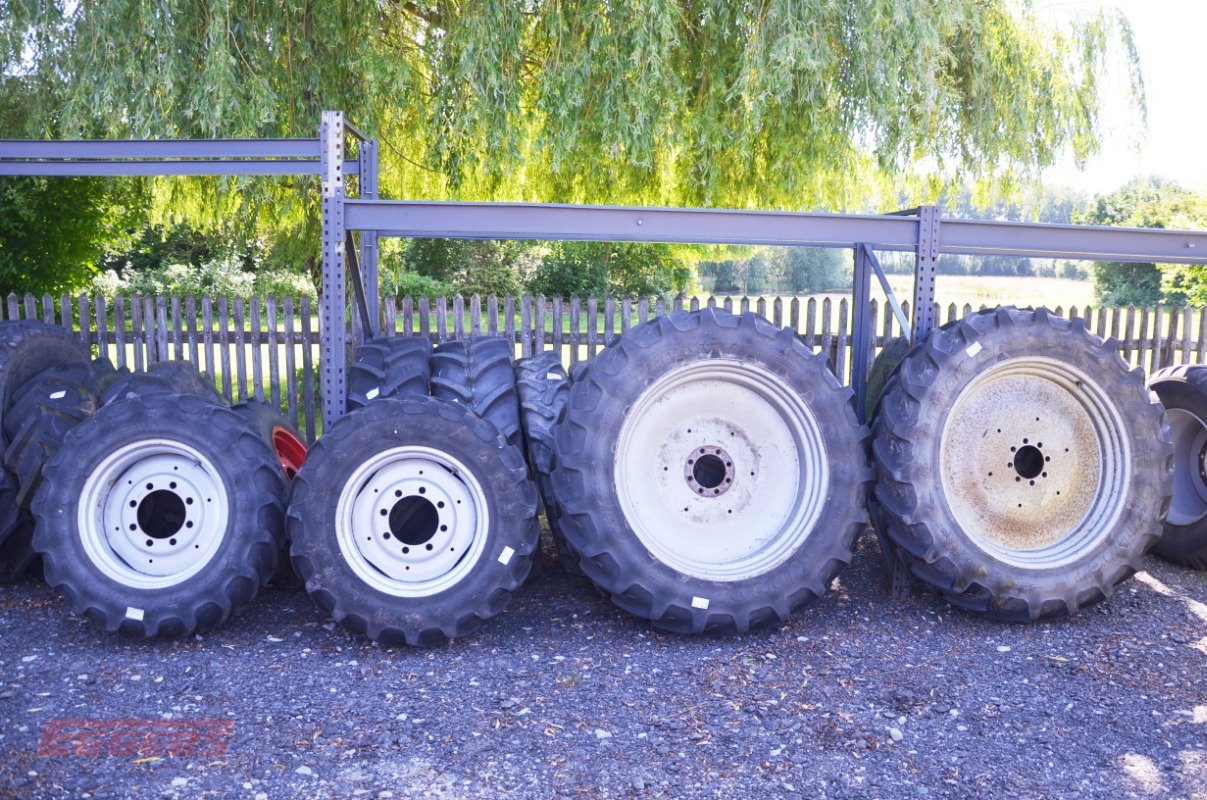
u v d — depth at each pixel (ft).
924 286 14.26
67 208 25.44
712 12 22.15
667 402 12.82
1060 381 13.52
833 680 11.10
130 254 68.74
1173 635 12.73
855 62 22.74
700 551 12.80
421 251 68.28
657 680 11.03
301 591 13.89
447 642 12.11
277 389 21.36
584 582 14.61
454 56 22.22
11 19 20.54
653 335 12.46
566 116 22.27
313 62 23.06
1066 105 26.89
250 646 11.87
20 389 14.58
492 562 11.76
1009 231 14.55
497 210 13.75
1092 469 13.69
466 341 16.20
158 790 8.39
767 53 21.71
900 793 8.56
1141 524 13.35
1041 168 27.45
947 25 22.91
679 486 12.92
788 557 12.42
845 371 20.66
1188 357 21.88
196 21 21.06
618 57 21.79
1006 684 11.03
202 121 20.10
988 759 9.21
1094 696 10.72
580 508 12.03
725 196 28.12
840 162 26.11
